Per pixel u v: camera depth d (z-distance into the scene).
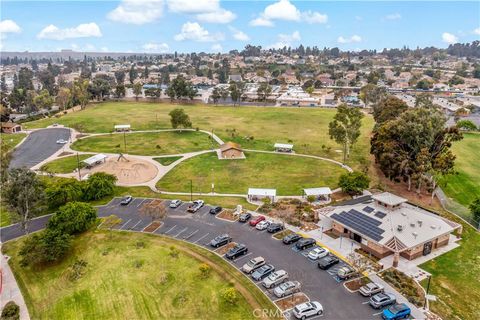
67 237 63.00
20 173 70.50
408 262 61.25
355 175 89.69
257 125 169.50
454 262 61.72
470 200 89.31
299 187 95.62
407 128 89.25
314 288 53.84
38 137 146.12
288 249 64.62
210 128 161.00
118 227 72.81
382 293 51.31
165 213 73.50
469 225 75.31
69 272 58.47
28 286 56.75
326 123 175.38
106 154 123.12
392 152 91.56
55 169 108.44
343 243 66.88
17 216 71.00
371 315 48.44
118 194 90.44
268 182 99.19
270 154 124.56
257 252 63.62
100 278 57.06
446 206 83.00
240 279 55.94
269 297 52.00
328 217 71.12
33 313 50.91
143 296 52.78
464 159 120.81
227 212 79.94
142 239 68.06
